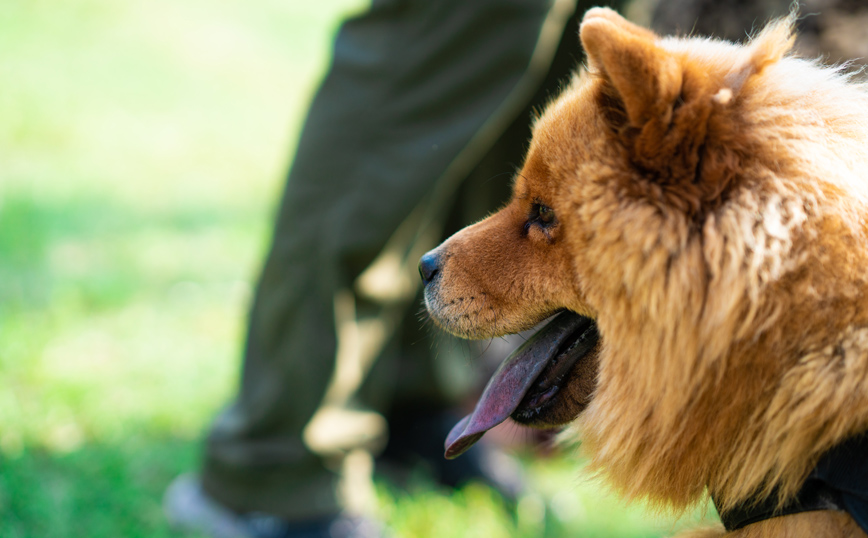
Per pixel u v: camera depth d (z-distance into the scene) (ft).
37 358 13.82
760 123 5.11
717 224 5.00
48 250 19.58
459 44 8.75
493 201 12.25
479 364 14.37
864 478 4.60
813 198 4.87
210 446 10.42
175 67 40.50
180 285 19.24
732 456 5.31
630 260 5.15
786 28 5.39
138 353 15.28
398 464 12.63
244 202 26.86
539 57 9.04
